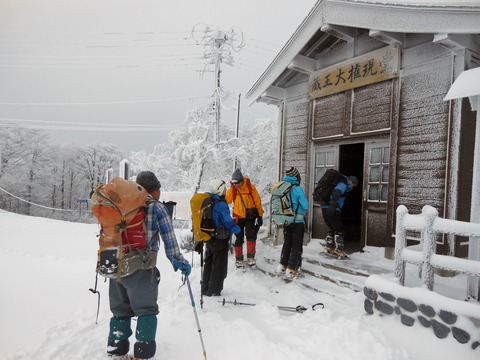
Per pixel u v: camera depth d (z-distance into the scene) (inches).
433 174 190.4
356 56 234.4
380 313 145.6
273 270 218.1
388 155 219.0
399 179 205.9
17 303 163.0
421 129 197.0
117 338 110.5
